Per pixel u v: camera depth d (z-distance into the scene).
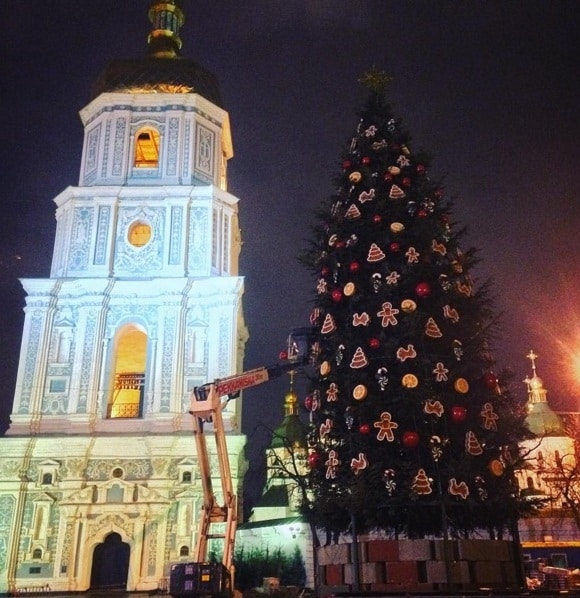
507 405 17.27
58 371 44.44
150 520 39.66
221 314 45.28
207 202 48.94
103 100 51.97
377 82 21.27
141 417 43.47
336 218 19.34
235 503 27.27
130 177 49.94
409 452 15.98
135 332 47.62
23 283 46.09
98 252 47.41
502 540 16.02
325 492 16.94
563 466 47.72
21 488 40.62
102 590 38.88
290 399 59.78
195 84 53.41
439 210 18.94
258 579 42.53
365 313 17.30
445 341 17.16
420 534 16.53
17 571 38.78
